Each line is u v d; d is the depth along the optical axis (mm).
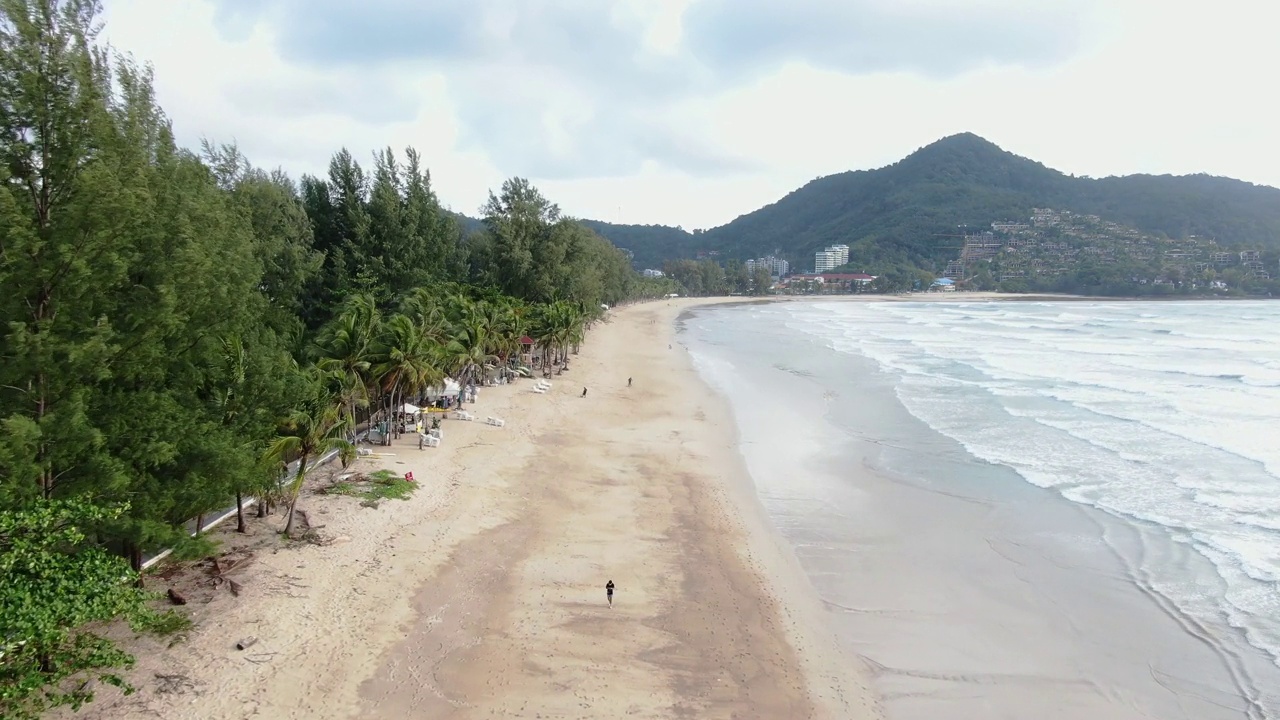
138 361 17844
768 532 28156
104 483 16406
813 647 20062
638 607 21500
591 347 89000
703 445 40500
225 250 21891
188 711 15523
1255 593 23578
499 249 85125
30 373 15336
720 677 18266
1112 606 22859
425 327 44750
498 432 40906
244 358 22625
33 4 15344
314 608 20141
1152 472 35938
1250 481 34438
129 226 16875
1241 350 87625
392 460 33781
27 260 14891
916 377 65750
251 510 26219
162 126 20500
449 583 22344
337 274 58938
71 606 12703
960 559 26141
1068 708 17844
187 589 20406
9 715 12469
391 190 64312
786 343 99250
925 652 20094
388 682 17281
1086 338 106125
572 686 17453
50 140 15727
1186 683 18922
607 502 30453
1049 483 34344
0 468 14586
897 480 34781
